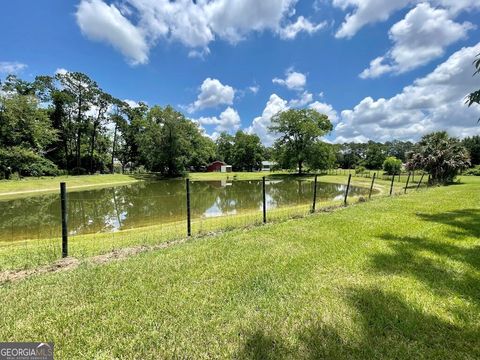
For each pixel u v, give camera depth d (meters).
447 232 5.48
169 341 2.23
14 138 26.91
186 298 2.93
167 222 10.49
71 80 36.53
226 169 67.38
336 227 6.07
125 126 45.97
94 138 43.12
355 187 24.30
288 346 2.15
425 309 2.64
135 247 5.20
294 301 2.83
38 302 2.89
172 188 25.44
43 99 35.56
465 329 2.34
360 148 77.75
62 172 34.88
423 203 9.45
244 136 71.94
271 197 18.17
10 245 6.16
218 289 3.13
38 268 4.09
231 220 8.49
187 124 39.59
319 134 41.56
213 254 4.38
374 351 2.09
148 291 3.11
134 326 2.44
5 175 26.05
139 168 47.12
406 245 4.64
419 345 2.16
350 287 3.11
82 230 9.30
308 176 40.06
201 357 2.06
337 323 2.44
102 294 3.05
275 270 3.66
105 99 40.19
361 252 4.32
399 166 37.22
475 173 32.19
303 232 5.68
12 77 33.53
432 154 21.09
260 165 74.12
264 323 2.45
